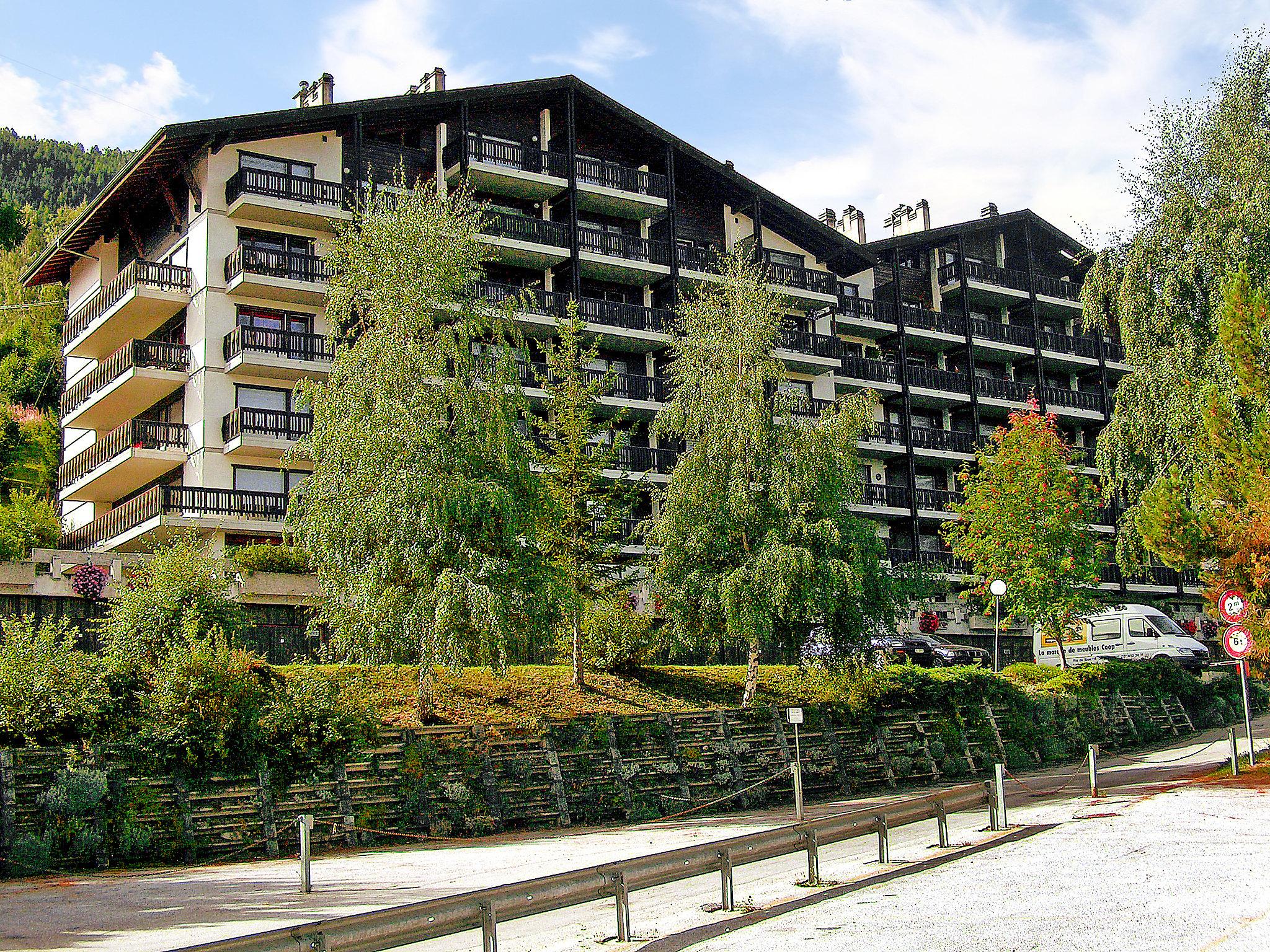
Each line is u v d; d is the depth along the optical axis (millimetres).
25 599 26391
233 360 39469
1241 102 31000
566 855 19125
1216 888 12820
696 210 53750
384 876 17297
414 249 26781
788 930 11695
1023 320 64312
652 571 31312
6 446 55031
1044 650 43844
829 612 29359
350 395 25953
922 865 15367
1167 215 31312
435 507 24547
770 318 31984
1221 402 26203
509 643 25031
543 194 48656
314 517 25453
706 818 24734
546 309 46531
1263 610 25109
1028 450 37031
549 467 30734
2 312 65625
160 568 24531
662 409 32312
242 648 25219
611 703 28281
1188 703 38375
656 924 12508
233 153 41812
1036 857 15539
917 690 31922
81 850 18812
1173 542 25969
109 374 42531
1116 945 10461
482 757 24094
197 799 20438
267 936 8430
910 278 61969
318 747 21906
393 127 46156
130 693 21578
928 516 56312
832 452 30734
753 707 28688
